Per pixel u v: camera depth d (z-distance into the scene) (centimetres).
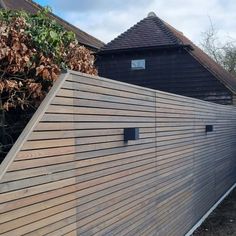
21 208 327
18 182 324
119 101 496
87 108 423
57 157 373
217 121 1102
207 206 985
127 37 2006
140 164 561
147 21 2067
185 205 785
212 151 1039
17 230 322
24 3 1305
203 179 938
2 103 459
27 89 462
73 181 398
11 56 442
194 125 857
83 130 416
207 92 1903
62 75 386
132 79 1992
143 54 1975
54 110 370
